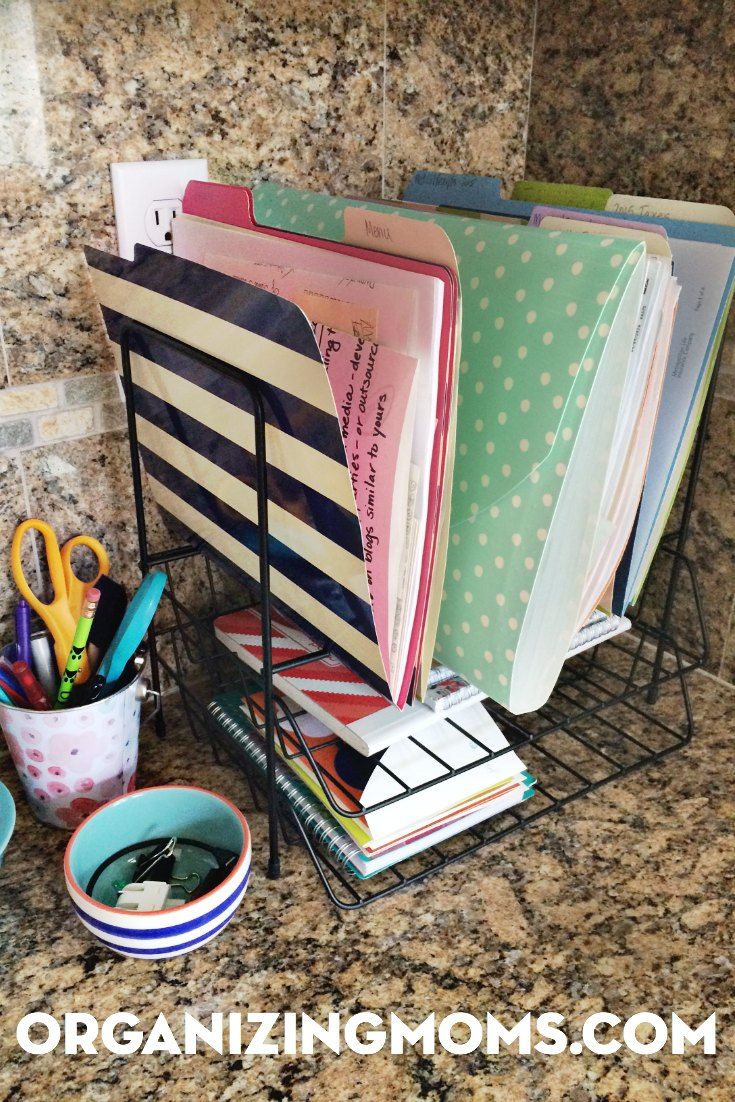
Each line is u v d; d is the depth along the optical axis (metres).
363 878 0.69
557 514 0.59
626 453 0.67
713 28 0.81
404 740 0.74
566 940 0.66
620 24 0.89
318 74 0.85
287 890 0.70
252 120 0.82
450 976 0.63
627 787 0.81
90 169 0.74
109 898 0.67
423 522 0.59
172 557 0.82
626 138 0.91
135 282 0.66
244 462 0.64
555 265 0.56
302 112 0.85
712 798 0.80
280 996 0.61
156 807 0.70
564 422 0.56
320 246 0.63
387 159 0.93
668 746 0.86
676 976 0.63
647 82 0.88
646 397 0.67
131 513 0.86
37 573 0.82
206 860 0.69
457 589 0.67
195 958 0.64
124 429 0.83
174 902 0.66
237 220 0.71
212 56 0.78
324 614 0.66
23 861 0.73
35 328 0.75
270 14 0.80
